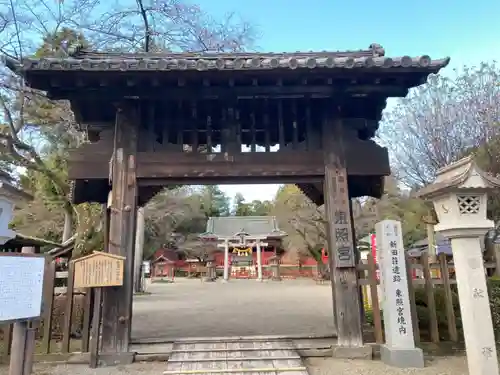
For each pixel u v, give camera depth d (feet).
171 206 83.30
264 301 46.26
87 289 18.24
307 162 19.13
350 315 17.79
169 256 124.67
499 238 35.45
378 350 17.65
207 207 152.15
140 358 17.17
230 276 114.83
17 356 13.01
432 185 14.83
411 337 16.96
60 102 32.94
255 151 19.31
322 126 19.62
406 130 43.62
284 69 16.20
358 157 19.29
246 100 19.45
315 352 17.72
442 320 21.59
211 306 41.01
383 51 20.15
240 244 108.58
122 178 18.37
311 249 94.22
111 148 18.99
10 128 30.40
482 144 36.47
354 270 18.13
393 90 18.24
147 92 18.13
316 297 51.29
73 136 35.73
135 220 18.28
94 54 20.35
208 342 18.33
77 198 20.95
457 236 14.01
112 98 18.38
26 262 12.44
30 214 55.21
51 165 33.81
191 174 18.67
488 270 23.95
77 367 16.52
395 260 17.74
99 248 27.96
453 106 40.01
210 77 16.83
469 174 13.56
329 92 18.49
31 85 17.02
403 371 15.80
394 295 17.33
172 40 38.22
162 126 20.57
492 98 37.63
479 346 13.28
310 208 86.89
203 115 20.80
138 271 61.93
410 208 60.75
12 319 11.78
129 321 17.30
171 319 30.91
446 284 19.71
